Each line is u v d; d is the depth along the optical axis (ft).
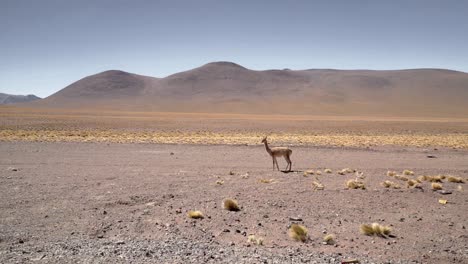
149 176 66.08
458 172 78.48
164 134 170.30
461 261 31.68
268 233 37.68
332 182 64.08
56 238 33.96
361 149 117.60
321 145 128.06
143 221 40.19
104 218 40.86
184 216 42.39
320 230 39.04
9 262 26.66
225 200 45.80
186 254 29.96
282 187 58.85
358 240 36.29
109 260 27.73
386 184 61.21
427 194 56.18
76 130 185.88
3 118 249.96
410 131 222.48
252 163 86.22
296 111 611.06
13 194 50.34
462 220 43.57
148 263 27.40
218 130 211.82
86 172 68.64
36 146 109.19
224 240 35.12
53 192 51.98
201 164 82.17
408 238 37.27
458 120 374.43
